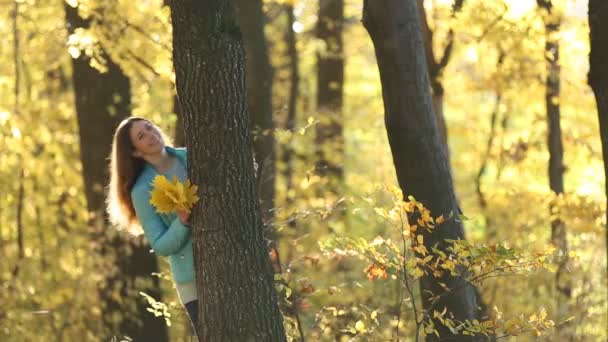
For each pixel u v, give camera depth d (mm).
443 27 15430
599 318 14766
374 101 24203
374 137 22906
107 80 14055
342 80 20516
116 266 13914
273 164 13281
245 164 6113
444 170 8547
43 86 18109
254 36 13523
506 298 14633
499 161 20031
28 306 15406
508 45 14914
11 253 16203
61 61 15086
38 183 17234
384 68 8430
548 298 14555
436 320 8633
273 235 10352
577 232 15805
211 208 6059
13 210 17266
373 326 8688
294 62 20578
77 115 14242
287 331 8383
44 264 16266
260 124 13383
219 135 6027
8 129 16656
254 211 6164
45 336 15000
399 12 8336
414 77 8398
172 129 15039
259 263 6164
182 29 5992
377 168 21656
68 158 17359
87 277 14492
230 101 6035
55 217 17234
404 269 7332
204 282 6152
